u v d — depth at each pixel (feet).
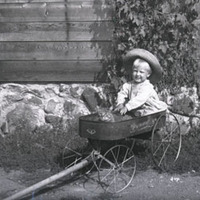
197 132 17.07
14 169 15.26
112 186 14.25
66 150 15.78
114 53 17.31
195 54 17.20
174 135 16.88
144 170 15.05
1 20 17.49
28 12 17.42
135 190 14.02
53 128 17.35
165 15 16.94
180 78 17.30
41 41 17.51
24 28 17.48
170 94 17.39
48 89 17.69
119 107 14.39
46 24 17.42
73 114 17.56
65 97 17.66
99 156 13.79
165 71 17.22
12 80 17.72
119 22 17.04
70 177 14.73
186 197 13.57
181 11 16.99
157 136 15.06
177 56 17.17
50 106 17.63
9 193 13.88
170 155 15.74
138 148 15.89
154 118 14.53
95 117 14.21
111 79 17.30
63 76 17.58
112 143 15.21
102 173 14.96
